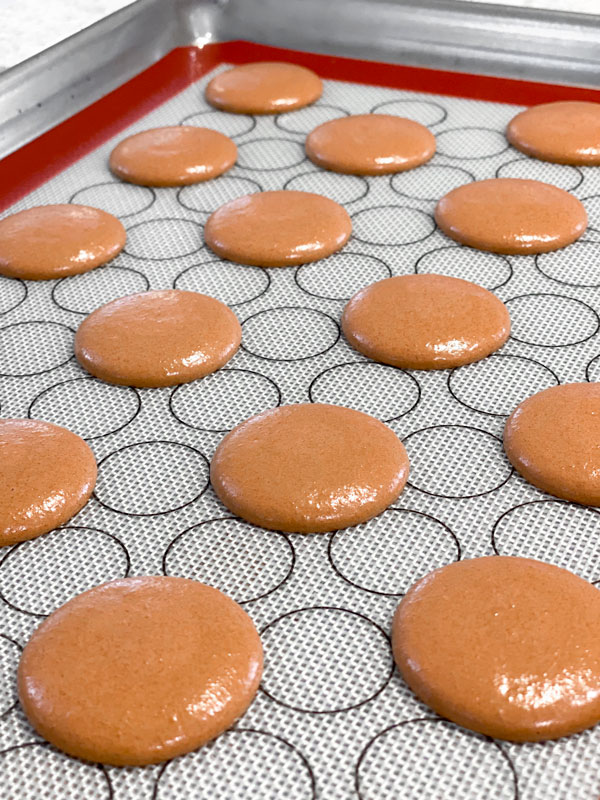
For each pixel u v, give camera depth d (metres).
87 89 0.34
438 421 0.21
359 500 0.18
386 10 0.37
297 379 0.22
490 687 0.14
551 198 0.27
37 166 0.31
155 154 0.30
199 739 0.14
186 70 0.37
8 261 0.25
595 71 0.35
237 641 0.15
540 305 0.24
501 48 0.36
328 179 0.30
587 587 0.16
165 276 0.26
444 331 0.22
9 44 0.32
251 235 0.26
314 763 0.14
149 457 0.20
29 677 0.15
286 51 0.38
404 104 0.34
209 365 0.22
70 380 0.22
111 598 0.16
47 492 0.18
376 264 0.26
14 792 0.14
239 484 0.18
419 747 0.14
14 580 0.17
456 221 0.27
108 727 0.14
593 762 0.14
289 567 0.17
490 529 0.18
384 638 0.16
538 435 0.19
